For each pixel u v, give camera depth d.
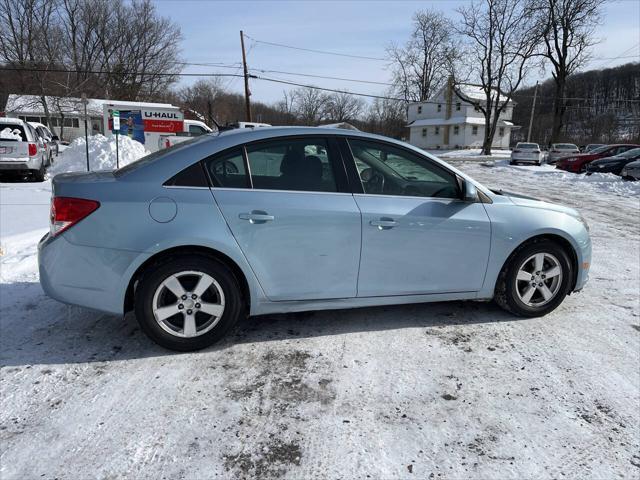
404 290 3.63
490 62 41.16
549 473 2.22
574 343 3.57
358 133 3.59
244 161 3.33
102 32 46.81
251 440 2.41
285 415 2.62
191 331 3.25
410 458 2.30
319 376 3.03
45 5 36.91
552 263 3.98
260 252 3.27
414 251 3.58
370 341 3.54
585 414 2.69
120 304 3.15
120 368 3.08
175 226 3.11
